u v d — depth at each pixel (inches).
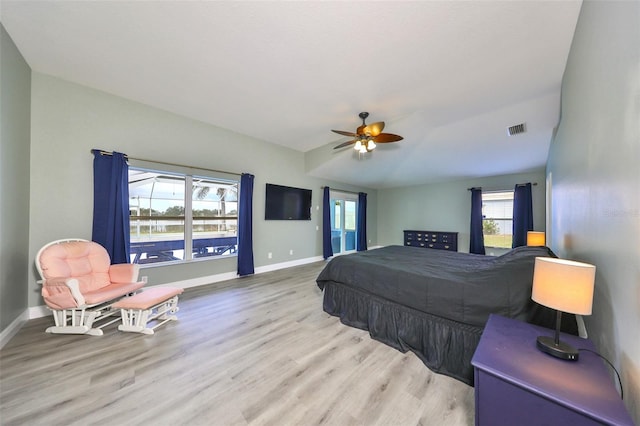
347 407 55.4
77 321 91.4
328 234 235.3
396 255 125.6
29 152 99.0
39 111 101.7
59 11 68.8
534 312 62.3
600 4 48.6
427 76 99.4
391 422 51.3
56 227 105.6
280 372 67.8
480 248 225.3
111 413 53.0
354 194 273.1
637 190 33.8
